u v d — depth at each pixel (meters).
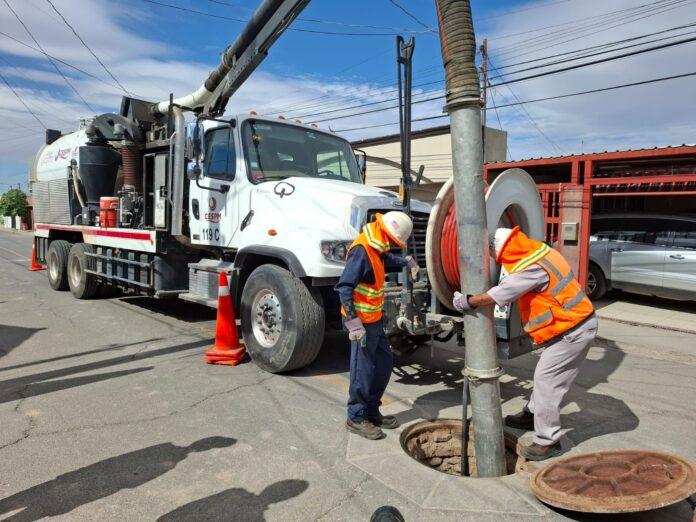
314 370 5.45
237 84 7.05
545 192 10.33
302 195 5.33
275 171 6.10
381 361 3.92
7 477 3.20
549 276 3.54
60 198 10.42
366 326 3.82
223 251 6.46
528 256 3.56
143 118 8.68
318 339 5.07
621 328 8.25
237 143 6.02
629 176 9.89
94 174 9.00
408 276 4.66
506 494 3.10
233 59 6.99
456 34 3.18
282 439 3.78
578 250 9.98
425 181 22.55
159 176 7.17
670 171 9.48
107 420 4.06
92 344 6.35
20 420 4.04
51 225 10.85
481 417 3.49
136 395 4.62
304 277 5.09
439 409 4.49
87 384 4.89
